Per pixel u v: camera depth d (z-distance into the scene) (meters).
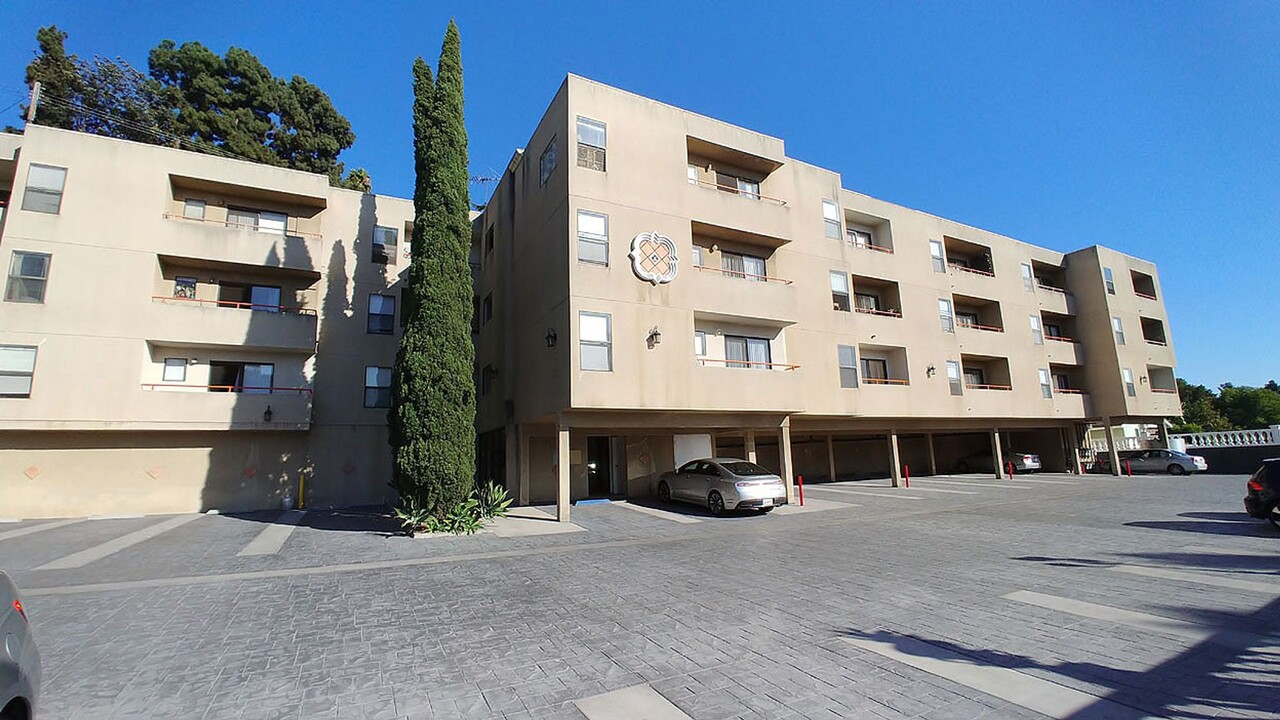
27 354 16.34
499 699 4.41
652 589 7.75
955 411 24.34
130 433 18.02
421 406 13.19
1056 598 6.75
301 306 21.23
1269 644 5.05
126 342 17.50
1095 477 26.69
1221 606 6.22
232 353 19.78
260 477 19.44
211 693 4.60
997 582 7.59
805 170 21.36
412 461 12.98
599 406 13.76
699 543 11.29
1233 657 4.79
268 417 19.00
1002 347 27.12
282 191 20.62
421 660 5.27
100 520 16.42
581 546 11.15
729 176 19.08
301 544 11.63
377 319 22.17
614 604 7.05
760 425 17.55
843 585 7.68
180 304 18.44
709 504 15.91
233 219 20.64
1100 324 30.36
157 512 17.95
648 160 15.92
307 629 6.22
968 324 27.91
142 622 6.51
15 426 15.88
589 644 5.62
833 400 20.25
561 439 14.64
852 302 21.66
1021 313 28.45
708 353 16.91
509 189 20.19
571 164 14.68
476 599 7.39
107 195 17.91
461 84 15.71
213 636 6.00
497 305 21.05
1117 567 8.22
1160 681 4.38
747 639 5.65
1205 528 11.31
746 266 18.86
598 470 21.02
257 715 4.21
